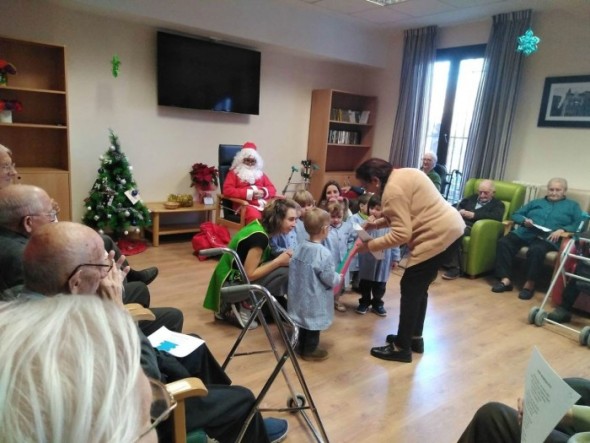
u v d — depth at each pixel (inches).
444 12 181.2
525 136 177.8
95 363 16.5
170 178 189.6
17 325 17.4
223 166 186.2
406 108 217.3
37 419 14.9
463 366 96.0
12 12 143.8
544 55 169.0
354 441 70.1
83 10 154.5
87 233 48.8
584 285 117.9
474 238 153.6
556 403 36.7
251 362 91.8
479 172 187.5
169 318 75.0
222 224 178.9
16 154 154.7
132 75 171.5
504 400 83.8
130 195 161.8
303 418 74.4
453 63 201.8
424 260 86.5
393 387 86.0
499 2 163.5
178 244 180.5
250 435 56.4
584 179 162.4
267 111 213.0
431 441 71.4
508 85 175.5
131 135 175.9
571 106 162.9
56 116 159.0
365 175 92.0
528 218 151.5
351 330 111.0
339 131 234.1
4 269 60.7
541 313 119.3
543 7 164.2
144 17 158.6
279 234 106.3
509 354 102.7
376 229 105.3
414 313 92.5
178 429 41.8
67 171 153.3
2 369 15.8
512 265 149.9
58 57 151.6
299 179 233.0
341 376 89.0
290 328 105.9
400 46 224.5
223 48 186.7
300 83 221.3
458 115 203.9
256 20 182.4
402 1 171.5
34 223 65.7
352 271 120.3
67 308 18.6
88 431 15.3
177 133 187.5
